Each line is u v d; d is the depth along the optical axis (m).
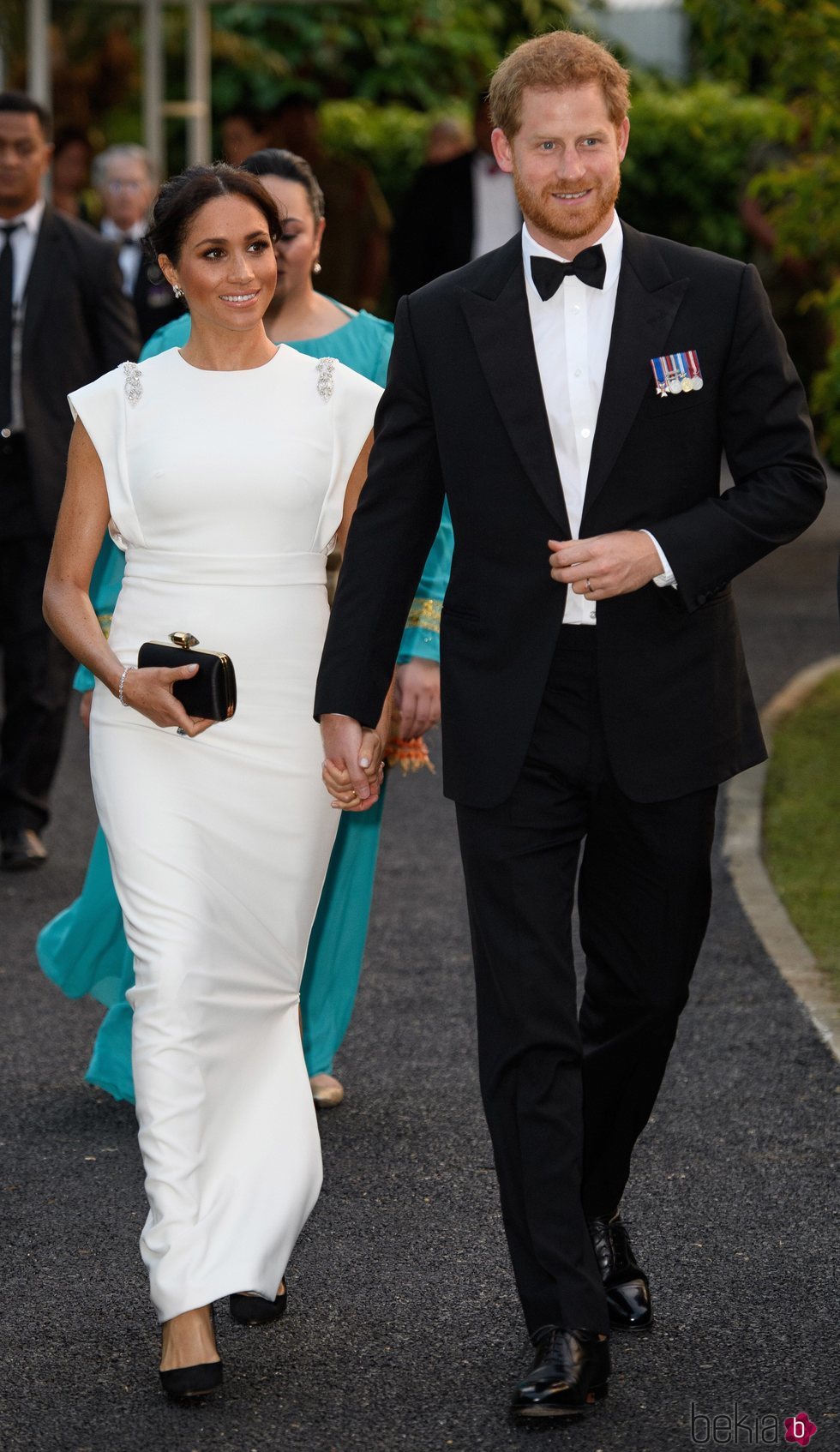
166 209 4.98
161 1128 4.65
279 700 5.07
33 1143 6.18
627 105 4.55
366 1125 6.29
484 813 4.68
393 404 4.78
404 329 4.75
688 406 4.56
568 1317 4.45
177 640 4.94
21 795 9.48
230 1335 4.94
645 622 4.62
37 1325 5.00
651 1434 4.39
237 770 5.02
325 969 6.44
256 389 5.11
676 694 4.65
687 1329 4.90
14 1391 4.65
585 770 4.66
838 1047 6.86
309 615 5.13
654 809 4.67
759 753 4.86
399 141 26.86
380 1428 4.45
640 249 4.64
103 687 5.10
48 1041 7.14
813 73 12.58
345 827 6.36
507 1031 4.62
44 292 9.52
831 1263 5.26
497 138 4.64
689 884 4.75
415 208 14.58
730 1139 6.10
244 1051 4.95
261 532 5.07
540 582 4.60
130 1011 6.25
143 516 5.08
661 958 4.79
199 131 18.62
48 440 9.52
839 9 12.10
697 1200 5.66
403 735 6.30
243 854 5.01
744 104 24.77
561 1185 4.54
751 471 4.61
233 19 27.73
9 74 17.20
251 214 4.97
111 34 17.89
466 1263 5.32
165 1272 4.54
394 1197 5.74
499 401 4.57
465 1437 4.40
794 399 4.61
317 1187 4.93
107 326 9.63
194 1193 4.64
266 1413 4.54
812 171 13.06
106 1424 4.49
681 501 4.61
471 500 4.65
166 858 4.89
